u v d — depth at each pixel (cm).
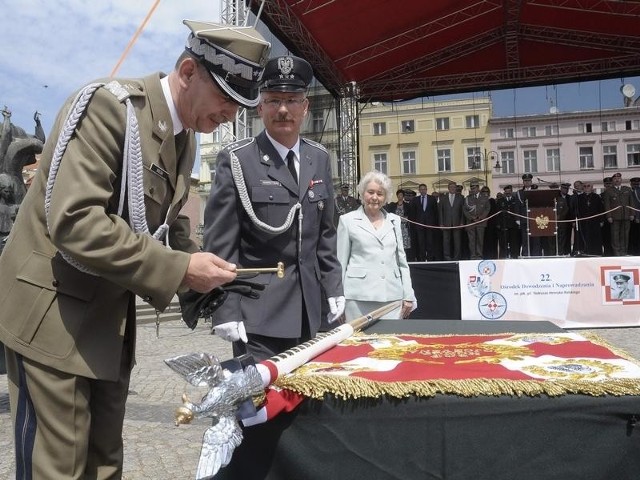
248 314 240
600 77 1609
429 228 1430
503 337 233
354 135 1630
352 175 1623
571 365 169
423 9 1309
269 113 248
